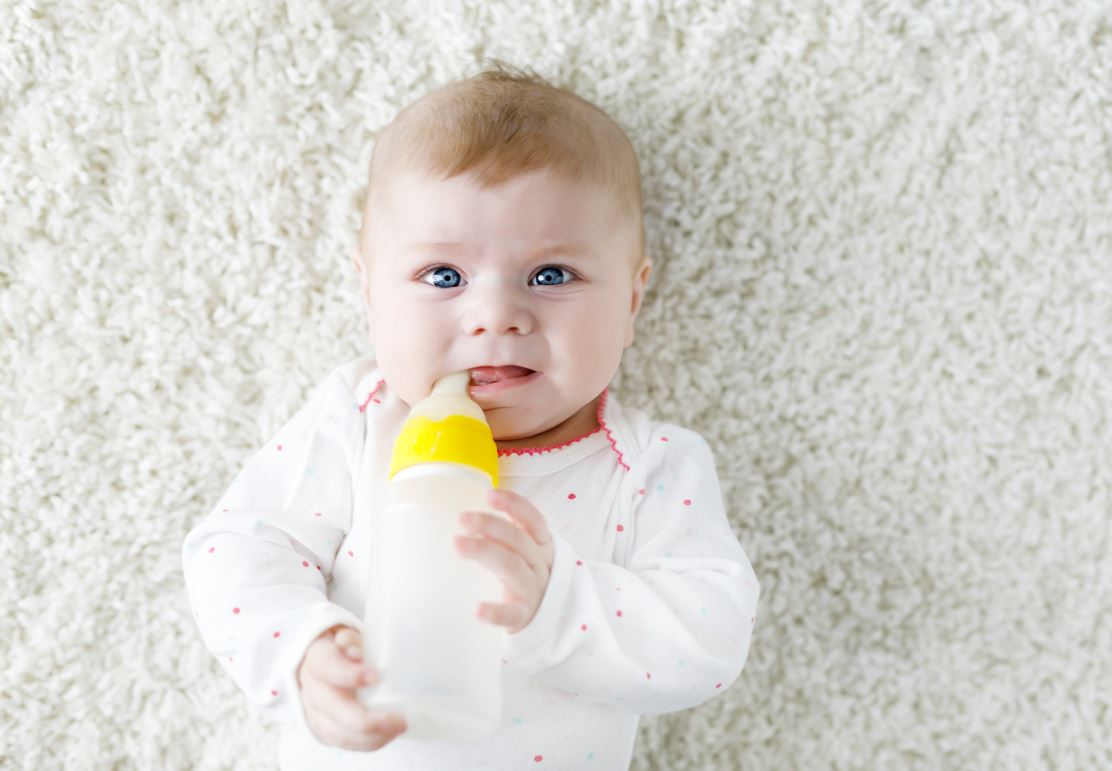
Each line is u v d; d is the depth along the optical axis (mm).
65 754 1270
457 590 828
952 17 1307
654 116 1303
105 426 1296
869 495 1313
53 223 1283
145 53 1291
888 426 1313
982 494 1313
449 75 1299
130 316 1295
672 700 989
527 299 1024
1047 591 1312
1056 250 1313
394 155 1076
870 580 1310
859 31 1303
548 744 1021
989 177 1312
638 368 1314
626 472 1100
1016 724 1306
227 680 1296
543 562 909
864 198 1312
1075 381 1315
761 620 1312
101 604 1288
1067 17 1307
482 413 911
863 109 1308
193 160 1296
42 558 1282
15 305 1284
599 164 1072
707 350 1316
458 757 1010
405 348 1032
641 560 1055
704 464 1136
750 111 1306
